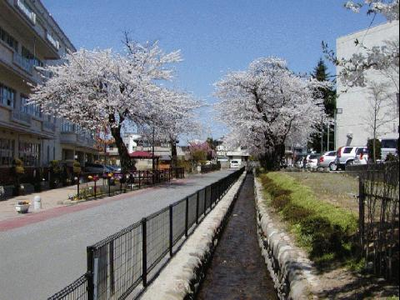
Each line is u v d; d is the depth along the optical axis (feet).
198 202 46.60
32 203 63.72
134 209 57.93
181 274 26.09
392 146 106.52
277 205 50.31
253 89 134.41
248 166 264.31
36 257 30.12
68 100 97.91
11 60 87.40
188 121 134.82
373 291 19.24
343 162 122.72
